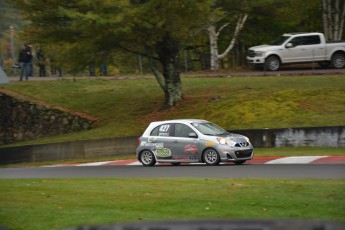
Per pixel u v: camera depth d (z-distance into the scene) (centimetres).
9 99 8588
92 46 7188
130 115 8100
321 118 6538
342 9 11144
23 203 3005
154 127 5397
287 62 9325
